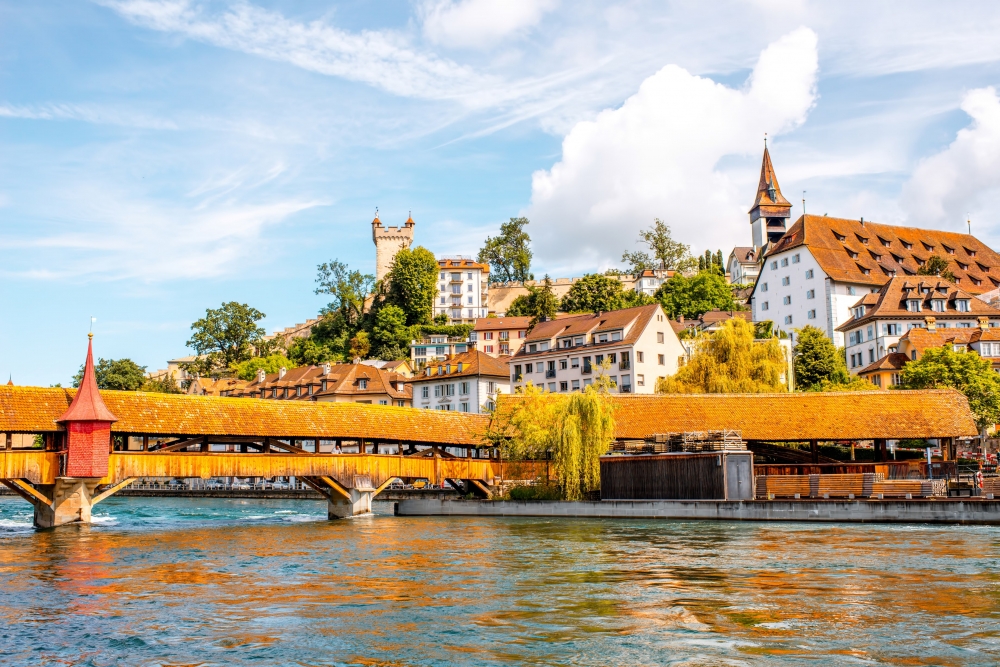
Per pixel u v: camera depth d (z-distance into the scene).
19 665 15.52
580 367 92.31
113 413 41.47
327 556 29.23
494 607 19.89
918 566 25.38
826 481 44.41
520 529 39.47
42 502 41.09
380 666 15.23
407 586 22.83
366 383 111.94
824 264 101.06
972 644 16.19
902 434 49.50
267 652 16.12
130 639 17.12
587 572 25.03
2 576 24.89
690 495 45.34
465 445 53.88
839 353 93.38
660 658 15.45
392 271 152.00
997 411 64.94
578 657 15.60
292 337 166.88
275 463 45.62
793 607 19.53
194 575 24.98
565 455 49.28
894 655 15.53
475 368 101.44
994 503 37.91
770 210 161.38
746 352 64.25
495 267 171.00
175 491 86.12
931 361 69.31
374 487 49.16
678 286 139.88
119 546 32.62
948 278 104.94
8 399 39.50
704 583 22.86
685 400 54.16
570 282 161.38
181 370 169.75
